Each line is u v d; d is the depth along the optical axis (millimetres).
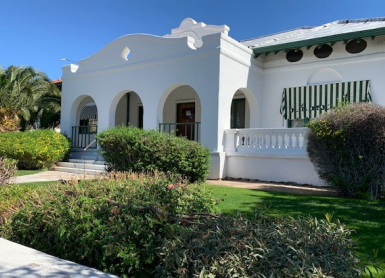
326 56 14195
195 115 17625
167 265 3312
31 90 25875
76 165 16125
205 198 4801
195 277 2926
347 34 12734
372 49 13164
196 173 11109
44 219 4766
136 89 15625
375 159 8805
